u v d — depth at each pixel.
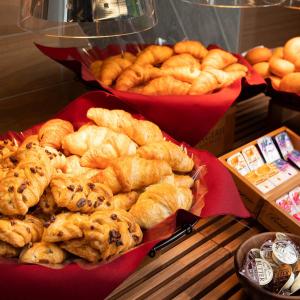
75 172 0.90
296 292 0.84
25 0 0.82
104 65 1.27
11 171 0.75
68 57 1.26
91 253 0.69
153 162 0.86
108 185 0.83
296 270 0.86
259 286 0.82
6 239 0.68
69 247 0.70
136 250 0.72
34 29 0.86
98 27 0.91
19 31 1.22
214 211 0.83
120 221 0.73
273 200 1.07
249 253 0.90
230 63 1.40
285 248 0.90
